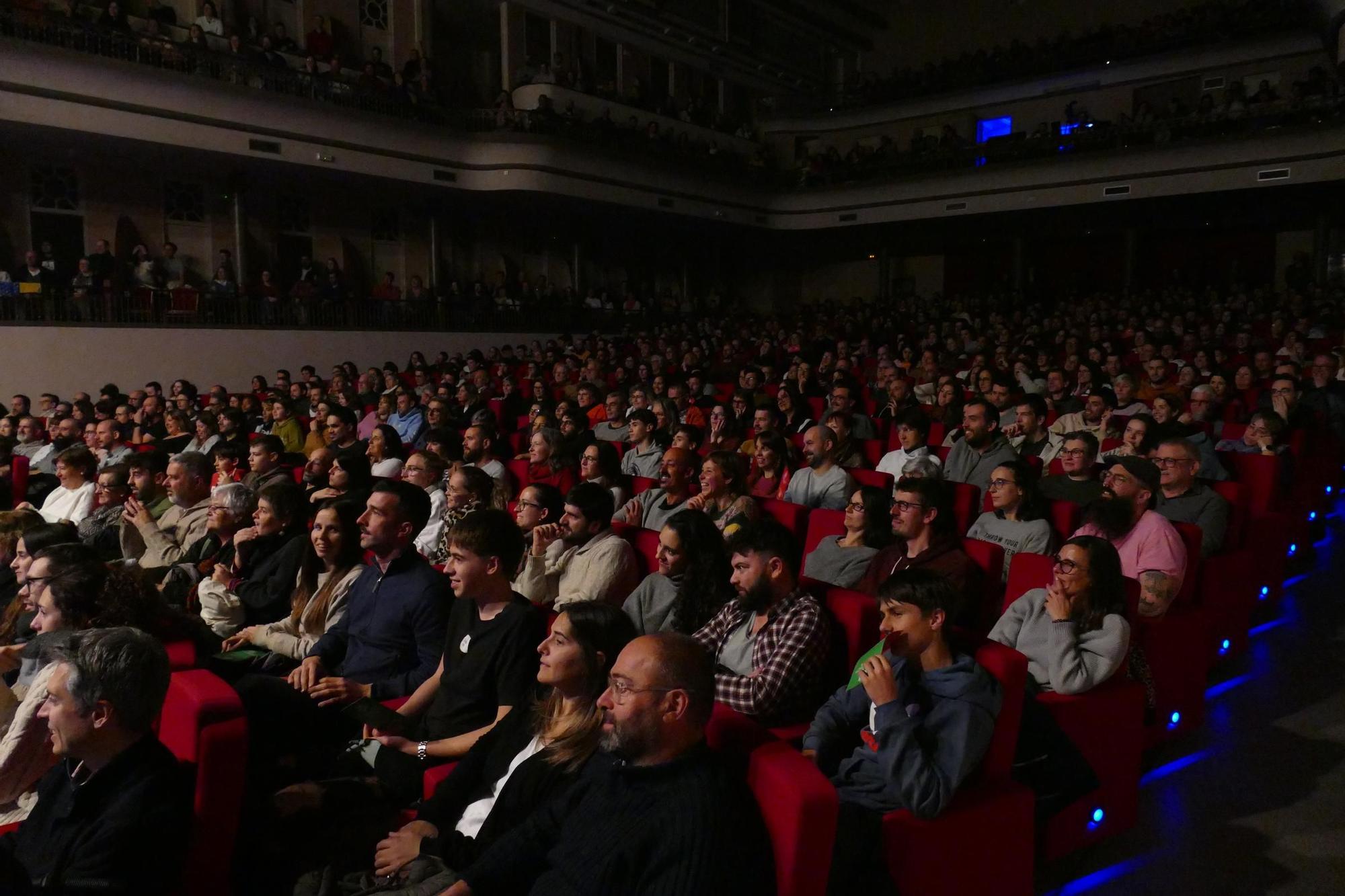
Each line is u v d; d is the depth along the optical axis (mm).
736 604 2908
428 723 2803
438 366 12977
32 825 1991
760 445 5336
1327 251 16031
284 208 15445
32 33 10789
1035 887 2549
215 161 13273
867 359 11734
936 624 2229
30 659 2498
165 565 4211
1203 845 2750
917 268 21859
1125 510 3607
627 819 1751
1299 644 4258
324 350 14172
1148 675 3004
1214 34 16750
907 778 2092
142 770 1933
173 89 12016
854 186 19297
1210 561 3994
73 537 3256
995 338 12531
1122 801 2824
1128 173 15945
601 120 16641
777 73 22391
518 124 15547
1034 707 2504
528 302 17047
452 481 4238
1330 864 2635
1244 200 16016
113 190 13516
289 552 3576
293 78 13188
